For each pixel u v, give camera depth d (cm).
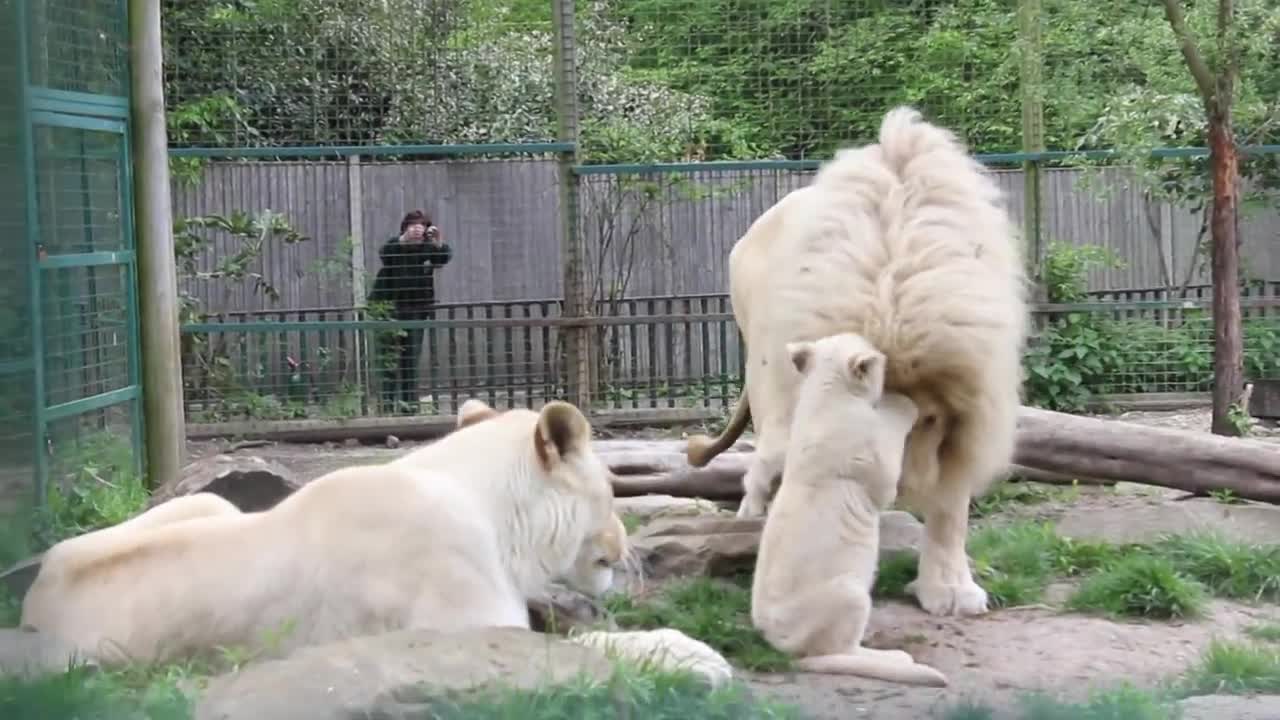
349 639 427
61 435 815
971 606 633
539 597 502
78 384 842
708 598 631
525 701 381
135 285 941
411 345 1301
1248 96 1219
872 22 1338
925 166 577
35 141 796
